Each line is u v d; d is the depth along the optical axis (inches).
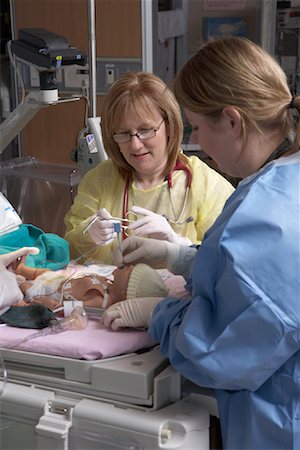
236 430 39.7
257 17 130.3
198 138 42.7
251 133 40.6
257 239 37.7
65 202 105.4
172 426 38.6
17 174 107.1
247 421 39.2
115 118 66.0
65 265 61.9
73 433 40.4
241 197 40.0
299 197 39.1
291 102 40.7
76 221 73.8
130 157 68.4
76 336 44.3
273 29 120.3
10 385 43.5
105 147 71.4
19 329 46.4
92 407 40.0
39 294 51.6
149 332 43.3
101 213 67.6
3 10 142.6
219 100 39.8
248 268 37.1
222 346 37.1
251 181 41.3
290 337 36.3
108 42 129.3
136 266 51.7
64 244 64.2
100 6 127.9
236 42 41.0
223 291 38.1
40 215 108.0
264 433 38.7
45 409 41.1
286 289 36.8
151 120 65.6
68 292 51.1
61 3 132.0
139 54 127.6
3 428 43.1
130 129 66.0
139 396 39.9
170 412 39.6
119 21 127.3
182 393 41.6
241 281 36.8
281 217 38.1
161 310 43.1
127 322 45.2
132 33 127.0
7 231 63.5
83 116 135.6
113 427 39.0
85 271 58.4
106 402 40.8
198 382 39.5
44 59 62.1
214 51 40.7
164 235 64.3
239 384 38.0
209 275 38.9
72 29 132.0
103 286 51.1
